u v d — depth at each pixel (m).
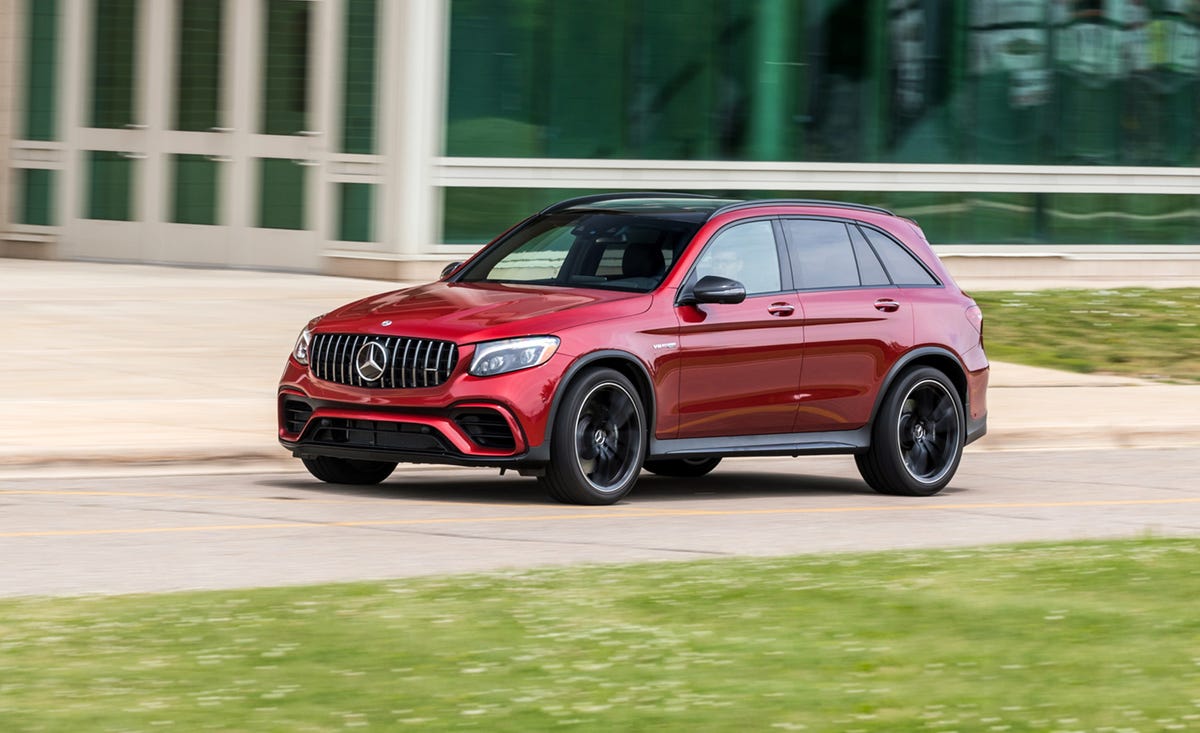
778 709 9.80
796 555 15.20
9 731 9.05
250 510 17.45
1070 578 14.02
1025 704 10.03
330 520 16.92
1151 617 12.51
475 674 10.44
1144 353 33.66
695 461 21.72
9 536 15.58
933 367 20.75
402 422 17.70
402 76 38.12
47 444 20.28
